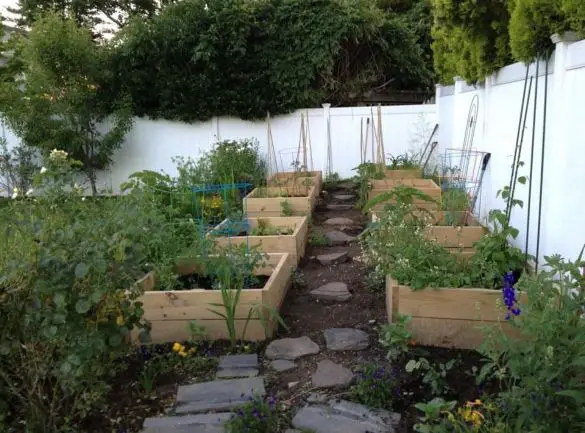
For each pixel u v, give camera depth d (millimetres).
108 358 2744
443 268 3400
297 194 7258
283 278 4125
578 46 3314
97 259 2145
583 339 2039
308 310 3967
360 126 9930
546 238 3871
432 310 3211
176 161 9391
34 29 8930
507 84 5098
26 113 9039
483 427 2182
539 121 4109
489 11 4957
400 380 2807
